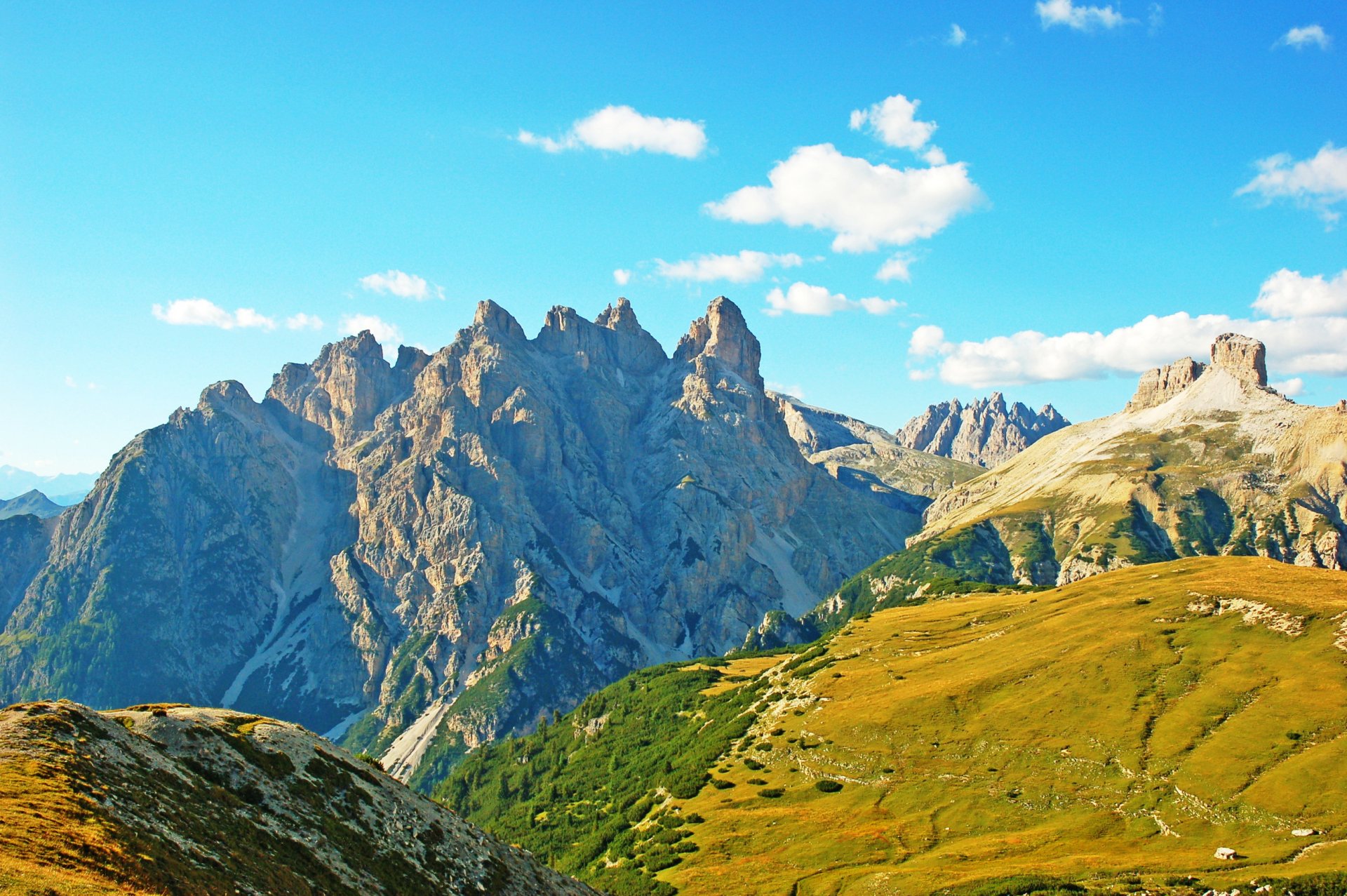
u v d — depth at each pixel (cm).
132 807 7025
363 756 11531
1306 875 9888
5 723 7625
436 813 11088
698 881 14300
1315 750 12631
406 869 9200
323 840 8700
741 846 15275
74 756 7394
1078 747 14875
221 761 9044
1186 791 12825
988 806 14262
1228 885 10250
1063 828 13025
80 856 5781
